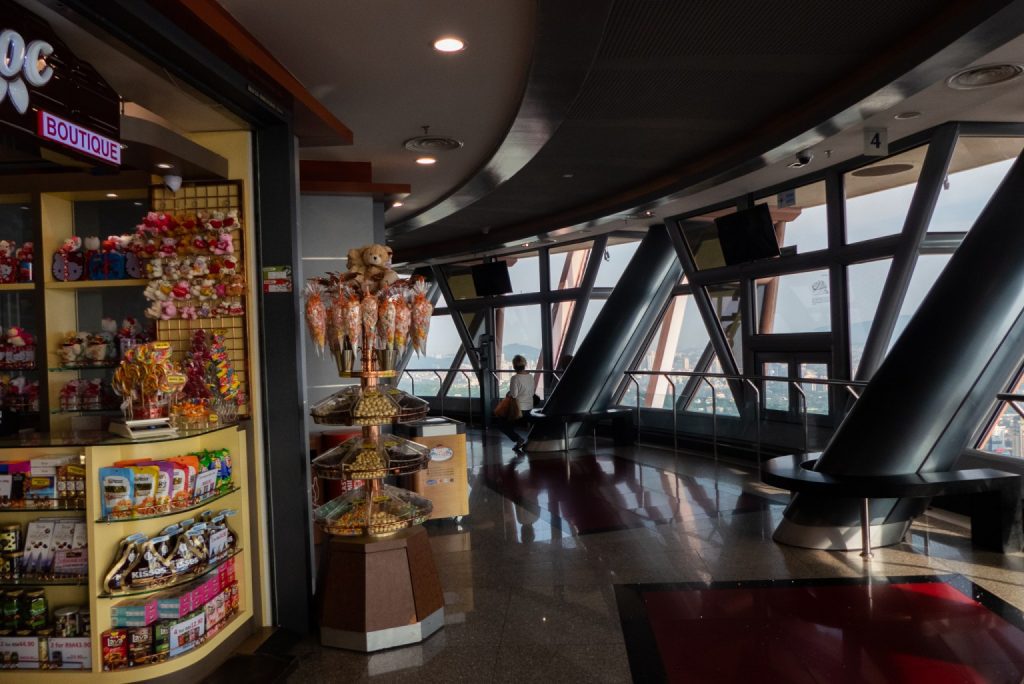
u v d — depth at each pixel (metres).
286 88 3.98
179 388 3.77
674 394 10.52
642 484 8.02
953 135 6.27
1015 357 5.23
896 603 4.23
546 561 5.30
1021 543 5.16
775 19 4.29
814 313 8.41
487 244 12.38
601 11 3.84
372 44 4.44
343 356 4.20
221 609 3.83
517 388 11.42
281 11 3.95
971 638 3.71
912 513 5.44
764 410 8.83
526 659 3.66
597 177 8.32
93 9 2.75
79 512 3.48
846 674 3.38
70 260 4.52
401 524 4.01
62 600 3.54
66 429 4.65
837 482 4.99
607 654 3.69
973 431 5.36
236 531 4.05
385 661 3.70
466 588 4.78
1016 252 5.09
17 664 3.37
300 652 3.86
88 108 2.90
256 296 4.24
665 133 6.61
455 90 5.32
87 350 4.63
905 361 5.28
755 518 6.36
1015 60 4.86
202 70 3.38
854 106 5.21
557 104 5.40
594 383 11.06
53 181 4.36
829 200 7.83
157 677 3.32
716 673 3.44
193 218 4.18
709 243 10.00
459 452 6.50
